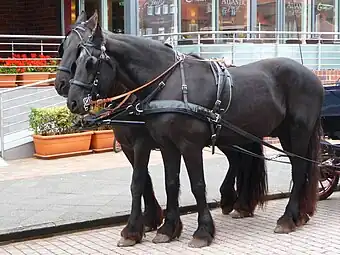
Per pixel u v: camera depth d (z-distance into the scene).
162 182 10.05
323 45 16.36
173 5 15.68
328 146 8.49
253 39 15.04
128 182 10.05
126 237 6.89
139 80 6.62
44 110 12.72
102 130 13.26
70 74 6.47
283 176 10.55
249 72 7.15
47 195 9.13
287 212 7.45
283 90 7.38
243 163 8.01
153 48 6.70
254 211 8.45
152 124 6.61
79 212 8.07
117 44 6.52
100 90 6.43
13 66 14.17
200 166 6.74
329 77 15.84
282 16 17.02
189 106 6.55
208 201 8.66
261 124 7.18
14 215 7.94
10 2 17.48
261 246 6.75
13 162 12.22
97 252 6.68
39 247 6.95
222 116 6.82
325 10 17.95
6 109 12.98
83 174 10.76
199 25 16.00
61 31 17.08
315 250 6.56
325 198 9.25
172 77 6.67
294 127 7.49
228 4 16.25
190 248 6.72
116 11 16.28
